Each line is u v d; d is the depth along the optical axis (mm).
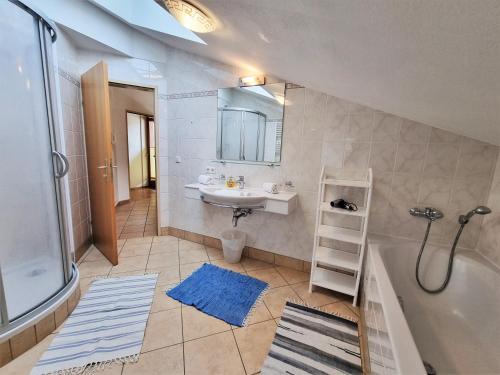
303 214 2211
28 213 1599
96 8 2166
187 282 2043
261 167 2328
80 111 2430
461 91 780
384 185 1874
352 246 2053
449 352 1349
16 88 1491
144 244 2777
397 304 1101
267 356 1367
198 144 2648
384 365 961
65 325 1512
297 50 1118
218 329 1548
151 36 2535
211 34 1507
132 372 1241
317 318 1688
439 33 514
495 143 1416
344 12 609
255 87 2260
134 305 1732
